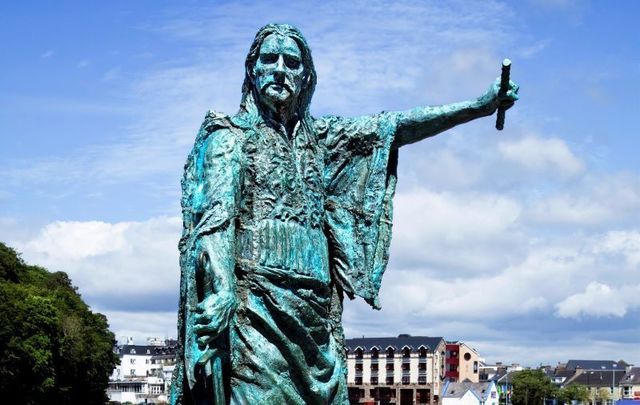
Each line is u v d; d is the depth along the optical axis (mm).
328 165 7742
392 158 8047
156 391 163000
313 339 7086
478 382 129375
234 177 6949
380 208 7738
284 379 6938
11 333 53250
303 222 7230
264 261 6973
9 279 64062
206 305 6387
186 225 7078
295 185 7281
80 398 66250
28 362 54656
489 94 7801
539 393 134750
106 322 74250
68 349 61281
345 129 7770
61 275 75812
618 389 164500
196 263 6652
